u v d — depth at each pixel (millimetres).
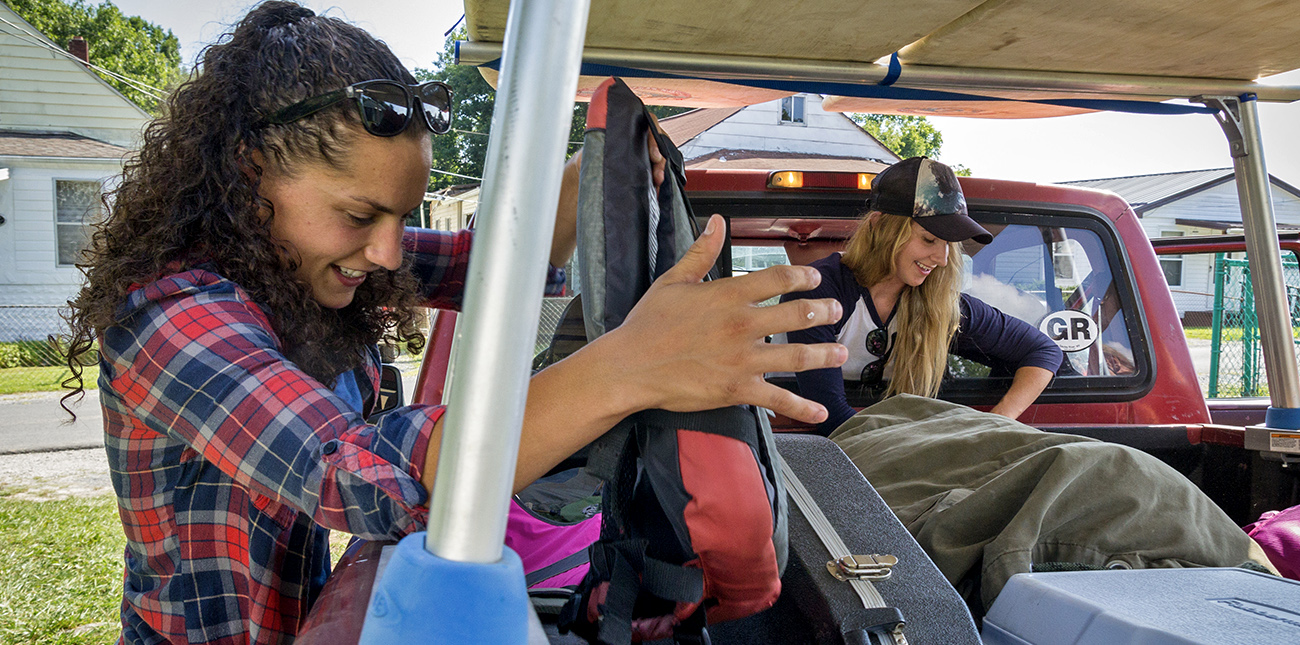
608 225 936
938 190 2205
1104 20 1712
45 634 3979
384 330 1350
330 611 801
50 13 35469
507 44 532
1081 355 2566
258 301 1023
